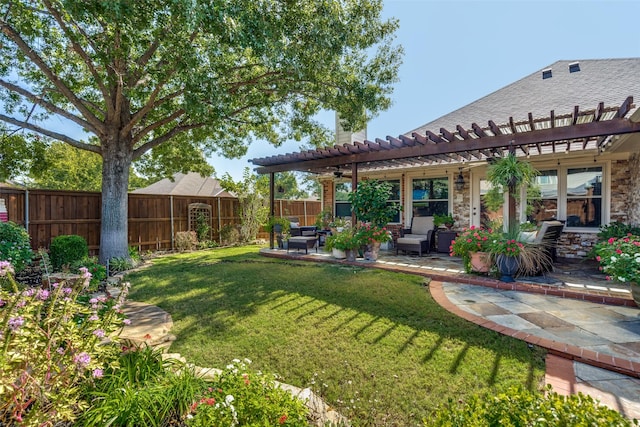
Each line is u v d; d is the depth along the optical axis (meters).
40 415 1.69
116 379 2.15
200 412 1.69
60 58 8.18
